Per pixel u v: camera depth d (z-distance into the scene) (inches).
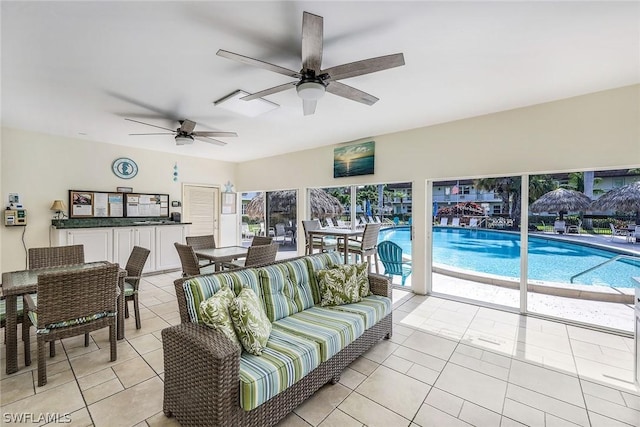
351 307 103.9
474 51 88.7
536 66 97.9
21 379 86.2
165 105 133.7
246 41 84.0
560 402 78.7
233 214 287.9
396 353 104.3
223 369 57.7
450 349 107.3
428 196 172.4
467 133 152.9
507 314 141.9
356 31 78.8
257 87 114.9
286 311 95.9
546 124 130.6
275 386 64.5
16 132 174.6
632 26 75.9
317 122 160.2
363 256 176.2
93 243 188.4
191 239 180.5
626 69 99.8
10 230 173.6
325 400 78.7
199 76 105.3
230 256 155.1
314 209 234.2
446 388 84.4
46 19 73.2
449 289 172.1
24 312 93.6
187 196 254.5
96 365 94.3
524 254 142.5
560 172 129.6
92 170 202.8
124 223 212.8
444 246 172.7
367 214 203.0
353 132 180.7
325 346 78.7
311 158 226.7
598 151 119.1
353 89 95.7
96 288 91.7
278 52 90.0
